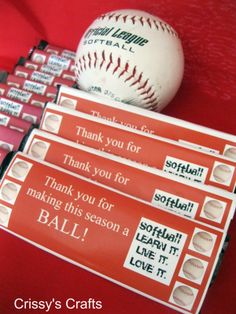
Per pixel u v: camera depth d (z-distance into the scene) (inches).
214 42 12.2
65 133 8.1
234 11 12.4
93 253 6.7
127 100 9.2
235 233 9.3
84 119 8.0
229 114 11.3
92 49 8.8
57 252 6.9
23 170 7.4
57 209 7.0
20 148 8.2
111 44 8.6
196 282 6.2
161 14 12.9
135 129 7.9
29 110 10.2
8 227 7.2
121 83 8.8
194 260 6.3
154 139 7.6
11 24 14.3
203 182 7.3
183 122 8.0
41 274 9.2
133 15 8.9
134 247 6.5
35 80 11.6
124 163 7.3
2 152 8.3
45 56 12.5
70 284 9.0
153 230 6.5
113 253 6.6
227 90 11.6
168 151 7.5
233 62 11.9
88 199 6.9
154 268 6.4
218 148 7.8
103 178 7.4
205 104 11.5
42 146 7.8
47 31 13.9
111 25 8.8
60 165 7.6
